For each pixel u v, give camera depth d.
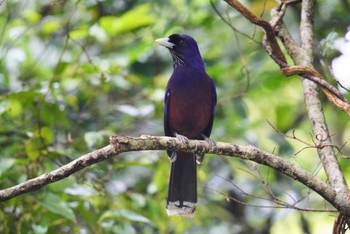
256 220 14.28
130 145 7.63
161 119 13.55
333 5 14.64
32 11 15.14
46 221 10.51
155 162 12.36
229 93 14.23
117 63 13.66
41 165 10.68
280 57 9.21
